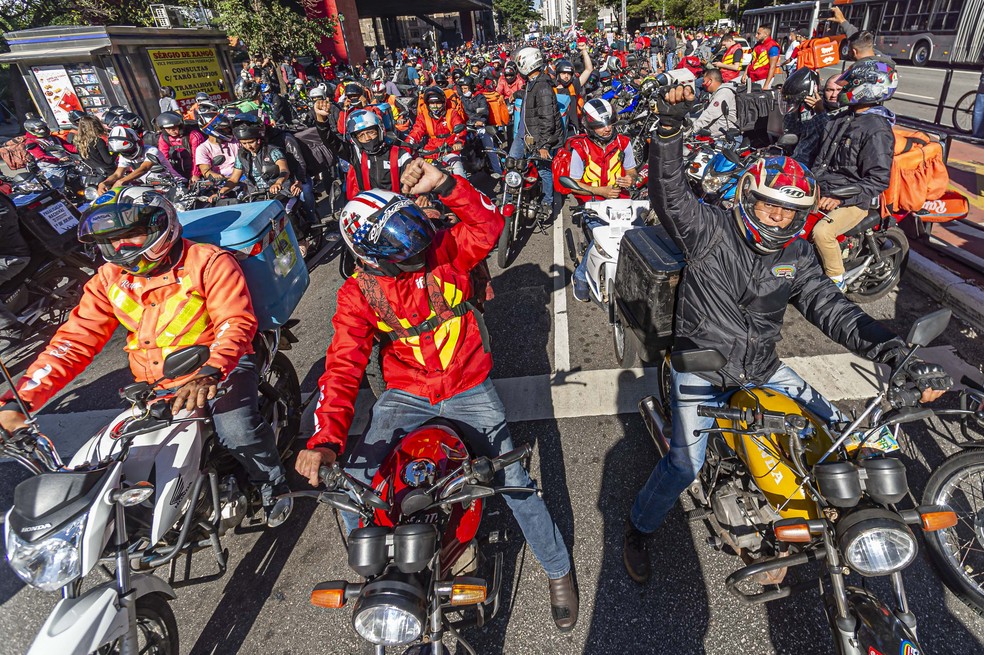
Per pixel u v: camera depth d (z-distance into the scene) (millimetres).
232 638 2891
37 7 25016
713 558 2957
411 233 2191
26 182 7363
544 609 2828
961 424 3111
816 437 2230
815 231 4535
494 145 10078
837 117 4398
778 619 2648
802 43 14133
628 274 3580
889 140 4051
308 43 23531
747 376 2518
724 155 4645
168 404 2457
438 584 2057
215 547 2826
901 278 5410
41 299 6297
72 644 2002
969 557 2740
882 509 1928
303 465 2129
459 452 2398
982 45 16406
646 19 55000
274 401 3752
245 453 3047
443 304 2484
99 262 6727
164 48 14914
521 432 4004
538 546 2604
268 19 22047
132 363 3008
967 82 15633
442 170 2258
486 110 10672
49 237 6066
